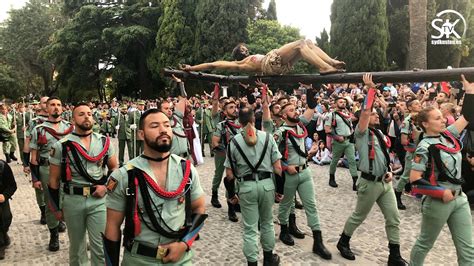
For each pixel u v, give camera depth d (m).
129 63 29.56
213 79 5.21
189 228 2.60
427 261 4.71
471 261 3.65
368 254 4.95
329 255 4.78
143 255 2.51
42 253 5.17
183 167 2.68
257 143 4.36
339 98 8.26
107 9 28.70
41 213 6.44
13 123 12.63
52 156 3.97
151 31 27.86
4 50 38.91
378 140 4.55
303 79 4.29
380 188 4.52
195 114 12.86
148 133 2.56
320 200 7.34
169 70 5.38
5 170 5.20
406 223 6.06
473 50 27.28
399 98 10.57
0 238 5.07
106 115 18.62
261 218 4.45
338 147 8.05
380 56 21.53
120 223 2.56
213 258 4.88
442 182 3.67
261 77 4.64
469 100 3.62
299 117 5.17
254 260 4.20
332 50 22.47
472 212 6.52
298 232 5.54
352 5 21.58
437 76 3.47
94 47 28.38
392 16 24.69
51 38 34.84
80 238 3.99
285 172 5.00
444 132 3.83
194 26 25.64
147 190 2.50
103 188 3.92
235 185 4.59
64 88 33.53
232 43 24.27
